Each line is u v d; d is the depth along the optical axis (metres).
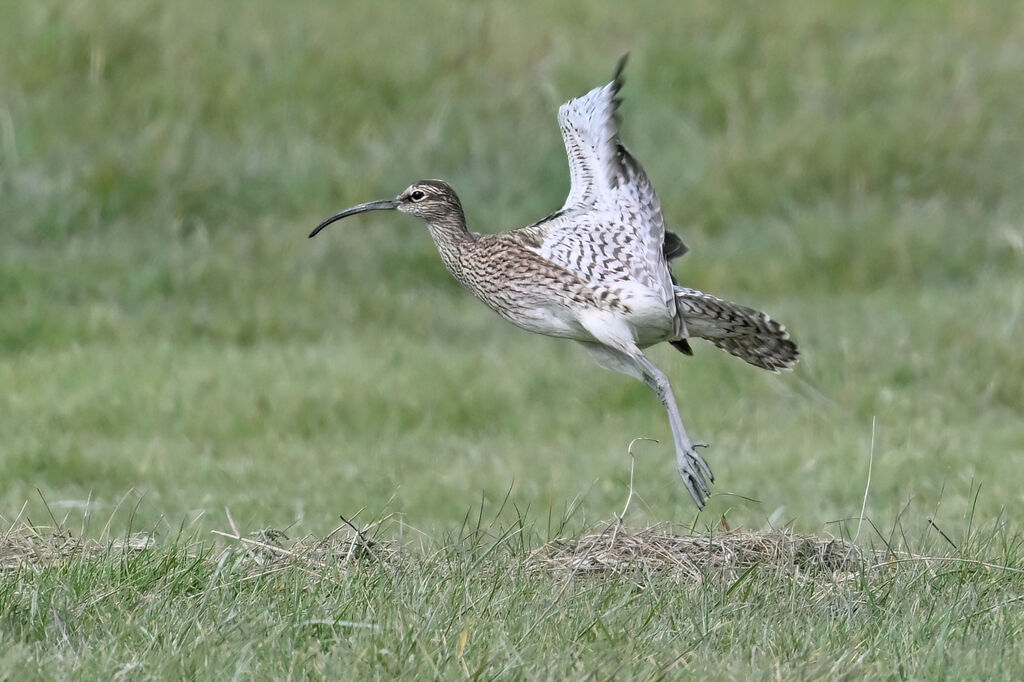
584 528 9.22
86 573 7.73
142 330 16.11
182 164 18.92
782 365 9.65
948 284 18.14
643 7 22.69
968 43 22.41
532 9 22.47
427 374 14.47
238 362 14.95
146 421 13.34
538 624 7.14
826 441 12.91
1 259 17.23
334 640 6.96
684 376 14.51
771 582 8.09
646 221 9.23
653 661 6.70
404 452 12.76
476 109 20.42
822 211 19.41
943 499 11.16
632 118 20.72
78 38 20.00
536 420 13.79
